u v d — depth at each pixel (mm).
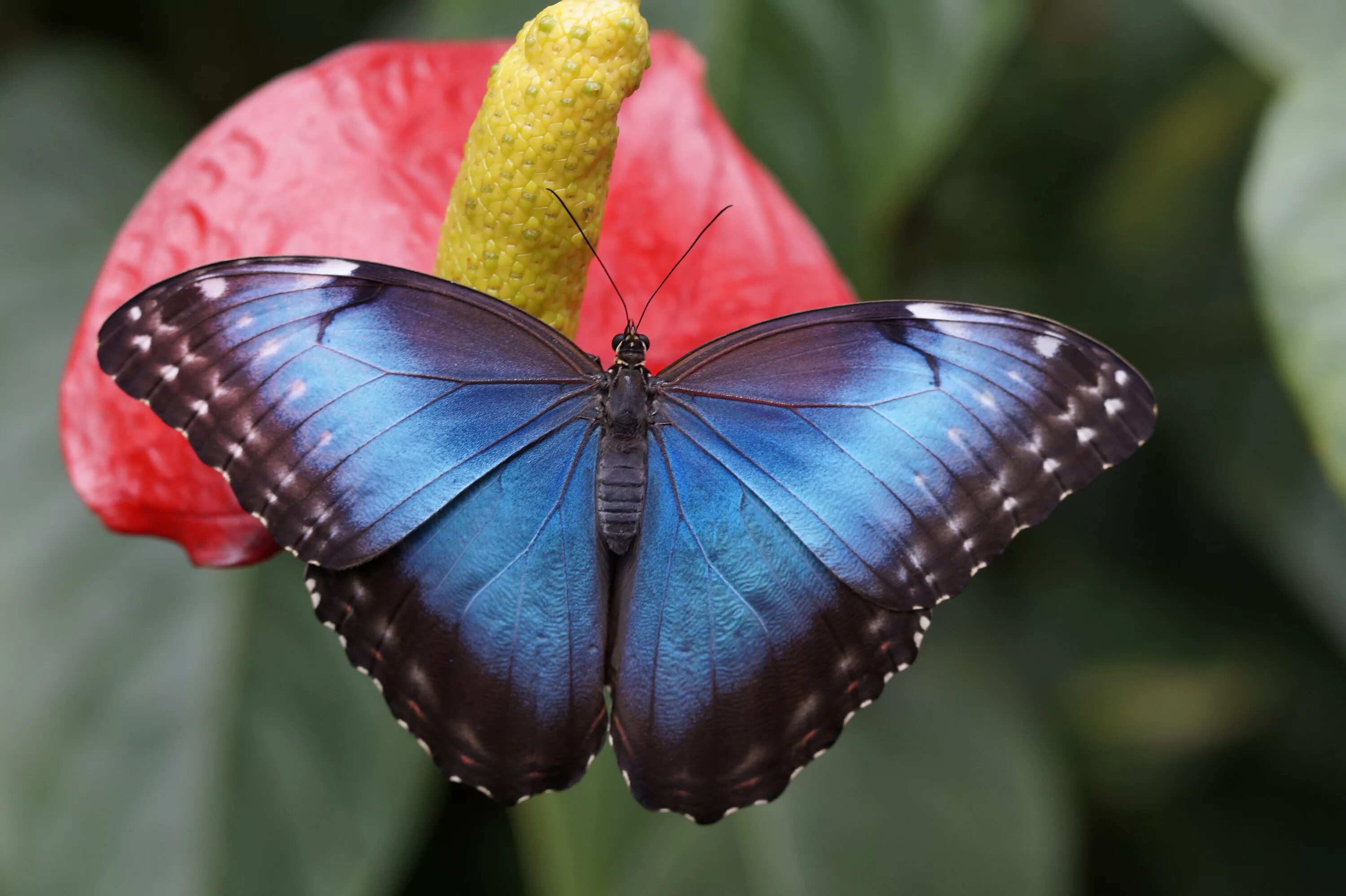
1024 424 426
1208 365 548
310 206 442
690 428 442
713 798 434
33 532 500
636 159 450
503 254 433
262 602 504
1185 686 557
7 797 486
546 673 435
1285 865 555
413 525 429
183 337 416
